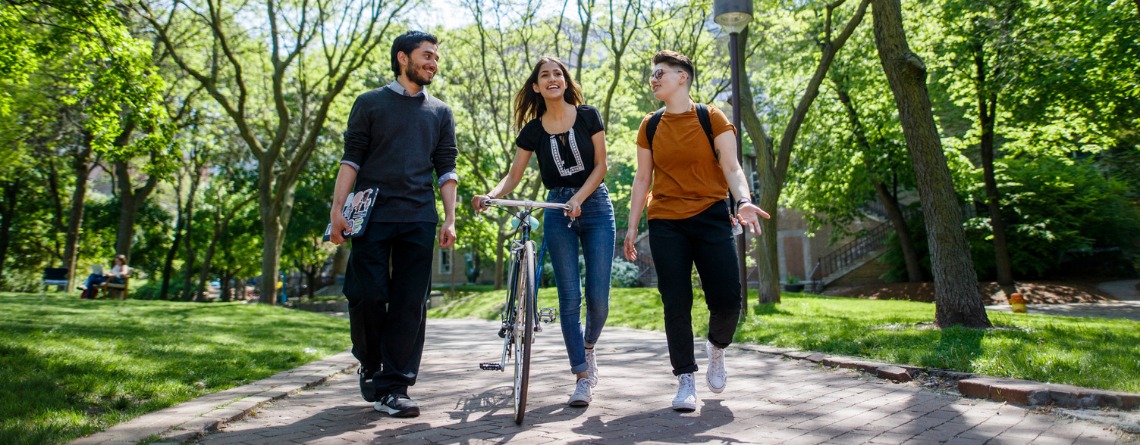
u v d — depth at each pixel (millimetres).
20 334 6336
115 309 12203
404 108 3873
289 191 19125
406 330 3789
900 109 8266
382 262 3758
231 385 4750
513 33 19422
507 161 20594
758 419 3629
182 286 41031
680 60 3904
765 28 20062
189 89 22031
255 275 39875
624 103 22250
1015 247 25344
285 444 3193
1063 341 6090
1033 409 3766
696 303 13836
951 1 19016
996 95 20781
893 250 29234
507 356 4211
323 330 10086
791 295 18766
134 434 3221
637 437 3252
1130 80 17484
